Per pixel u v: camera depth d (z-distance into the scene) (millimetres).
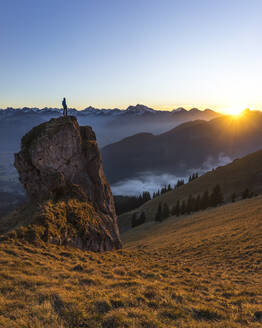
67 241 23078
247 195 82188
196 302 11250
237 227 36844
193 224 57219
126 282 13258
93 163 35875
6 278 11875
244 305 11219
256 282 16516
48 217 23219
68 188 31469
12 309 8695
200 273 19391
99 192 34781
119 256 24688
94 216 29859
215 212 63844
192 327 8492
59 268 15164
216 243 30531
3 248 17094
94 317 8477
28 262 15000
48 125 35531
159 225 79812
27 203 32250
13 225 25266
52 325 7742
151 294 11445
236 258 23375
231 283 16266
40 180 32375
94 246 25906
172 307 10062
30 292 10375
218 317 9719
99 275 14922
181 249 31531
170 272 19281
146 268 20078
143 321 8469
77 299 10000
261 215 40906
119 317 8484
